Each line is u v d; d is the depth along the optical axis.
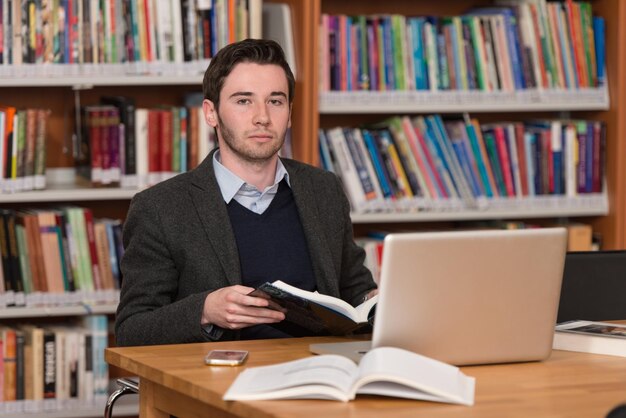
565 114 4.70
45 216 3.83
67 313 3.86
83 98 4.19
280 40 4.08
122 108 3.87
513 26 4.32
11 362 3.79
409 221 4.59
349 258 3.03
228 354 2.13
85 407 3.87
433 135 4.23
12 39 3.75
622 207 4.43
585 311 2.79
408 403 1.77
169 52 3.92
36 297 3.83
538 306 2.11
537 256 2.08
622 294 2.81
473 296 2.04
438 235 1.97
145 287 2.68
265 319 2.39
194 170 2.80
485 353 2.09
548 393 1.86
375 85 4.16
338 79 4.12
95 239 3.89
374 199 4.15
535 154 4.37
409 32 4.20
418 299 1.98
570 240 4.44
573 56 4.41
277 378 1.86
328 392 1.77
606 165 4.47
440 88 4.24
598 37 4.44
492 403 1.78
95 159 3.85
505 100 4.31
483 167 4.29
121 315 2.69
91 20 3.82
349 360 1.92
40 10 3.76
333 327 2.39
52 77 3.79
